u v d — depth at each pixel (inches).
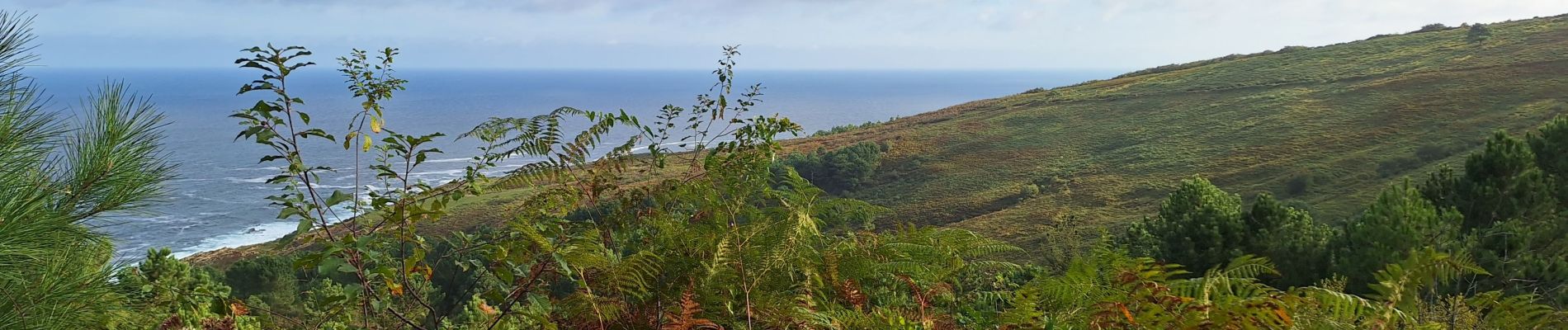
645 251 107.0
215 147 5442.9
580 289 106.3
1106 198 2164.1
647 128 143.7
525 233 108.2
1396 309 78.7
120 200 85.7
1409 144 2225.6
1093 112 3452.3
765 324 102.7
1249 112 2989.7
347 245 94.7
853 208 134.0
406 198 105.5
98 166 83.7
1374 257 505.7
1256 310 74.5
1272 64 3890.3
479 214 1069.1
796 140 3796.8
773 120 138.6
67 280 81.0
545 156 129.6
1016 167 2723.9
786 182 137.3
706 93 144.9
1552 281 384.8
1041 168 2664.9
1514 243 483.5
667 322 100.4
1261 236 693.9
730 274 102.7
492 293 107.8
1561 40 3191.4
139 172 88.0
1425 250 86.3
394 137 103.3
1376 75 3238.2
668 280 110.1
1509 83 2664.9
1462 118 2393.0
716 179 132.6
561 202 129.0
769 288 107.3
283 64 95.6
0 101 76.6
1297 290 84.9
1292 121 2728.8
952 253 122.6
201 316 126.9
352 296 99.5
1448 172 769.6
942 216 2327.8
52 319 79.8
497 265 109.9
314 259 93.1
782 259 104.2
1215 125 2878.9
